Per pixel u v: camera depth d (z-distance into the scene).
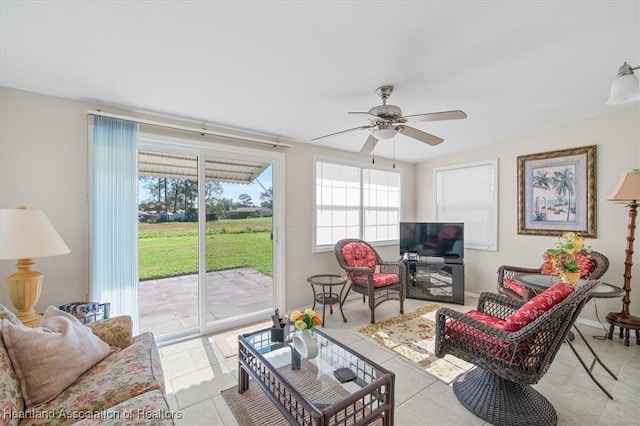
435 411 1.82
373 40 1.70
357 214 4.38
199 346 2.69
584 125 3.18
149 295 2.76
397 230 4.92
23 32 1.53
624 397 1.93
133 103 2.41
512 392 1.79
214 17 1.47
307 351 1.77
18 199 2.11
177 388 2.05
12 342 1.24
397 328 3.10
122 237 2.40
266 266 3.43
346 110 2.69
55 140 2.23
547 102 2.72
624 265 2.89
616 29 1.69
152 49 1.71
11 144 2.09
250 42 1.68
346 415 1.31
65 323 1.48
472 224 4.28
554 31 1.69
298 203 3.66
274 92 2.31
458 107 2.74
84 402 1.24
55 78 1.99
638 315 2.87
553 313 1.47
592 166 3.12
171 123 2.75
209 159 3.04
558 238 3.39
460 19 1.55
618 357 2.45
